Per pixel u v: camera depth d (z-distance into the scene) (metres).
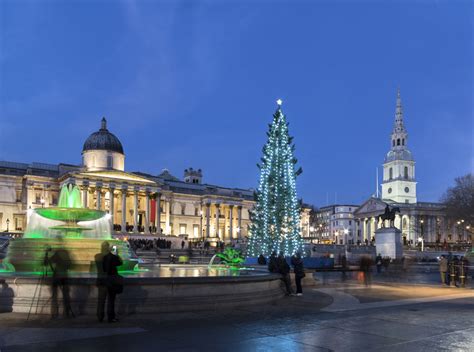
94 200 106.62
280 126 42.09
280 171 41.34
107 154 113.56
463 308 19.25
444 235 162.62
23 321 14.73
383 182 178.12
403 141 174.75
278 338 12.71
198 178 148.50
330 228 199.12
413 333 13.70
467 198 110.69
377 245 67.75
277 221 40.81
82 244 21.91
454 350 11.62
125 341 12.03
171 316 15.81
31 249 21.31
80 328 13.68
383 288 28.41
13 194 105.69
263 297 19.73
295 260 23.92
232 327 14.11
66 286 15.61
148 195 110.44
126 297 16.06
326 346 11.88
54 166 114.88
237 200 129.25
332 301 21.02
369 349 11.62
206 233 124.75
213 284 17.64
